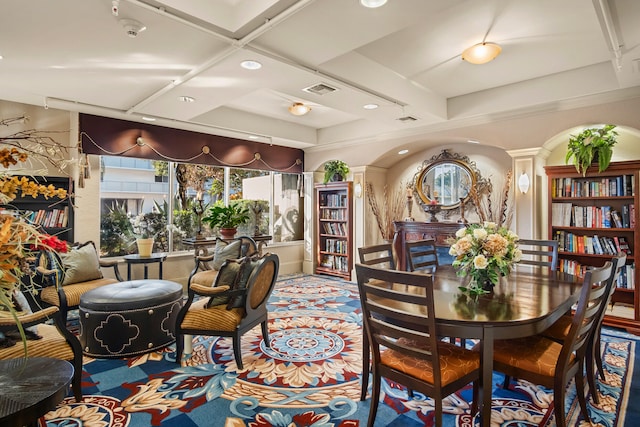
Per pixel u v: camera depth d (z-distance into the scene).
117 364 2.89
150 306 3.10
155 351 3.13
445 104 4.70
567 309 2.19
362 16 2.25
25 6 2.11
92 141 4.41
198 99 3.82
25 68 3.05
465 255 2.44
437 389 1.78
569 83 3.81
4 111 4.01
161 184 5.29
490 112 4.38
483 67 3.72
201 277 4.36
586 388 2.52
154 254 4.66
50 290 3.55
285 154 6.68
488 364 1.81
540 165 4.38
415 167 6.20
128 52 2.76
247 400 2.36
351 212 6.27
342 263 6.52
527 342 2.20
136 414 2.20
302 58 2.87
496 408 2.27
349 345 3.30
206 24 2.39
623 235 3.94
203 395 2.42
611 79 3.56
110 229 4.80
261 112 5.44
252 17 2.32
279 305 4.64
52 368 1.63
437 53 3.38
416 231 5.75
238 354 2.79
